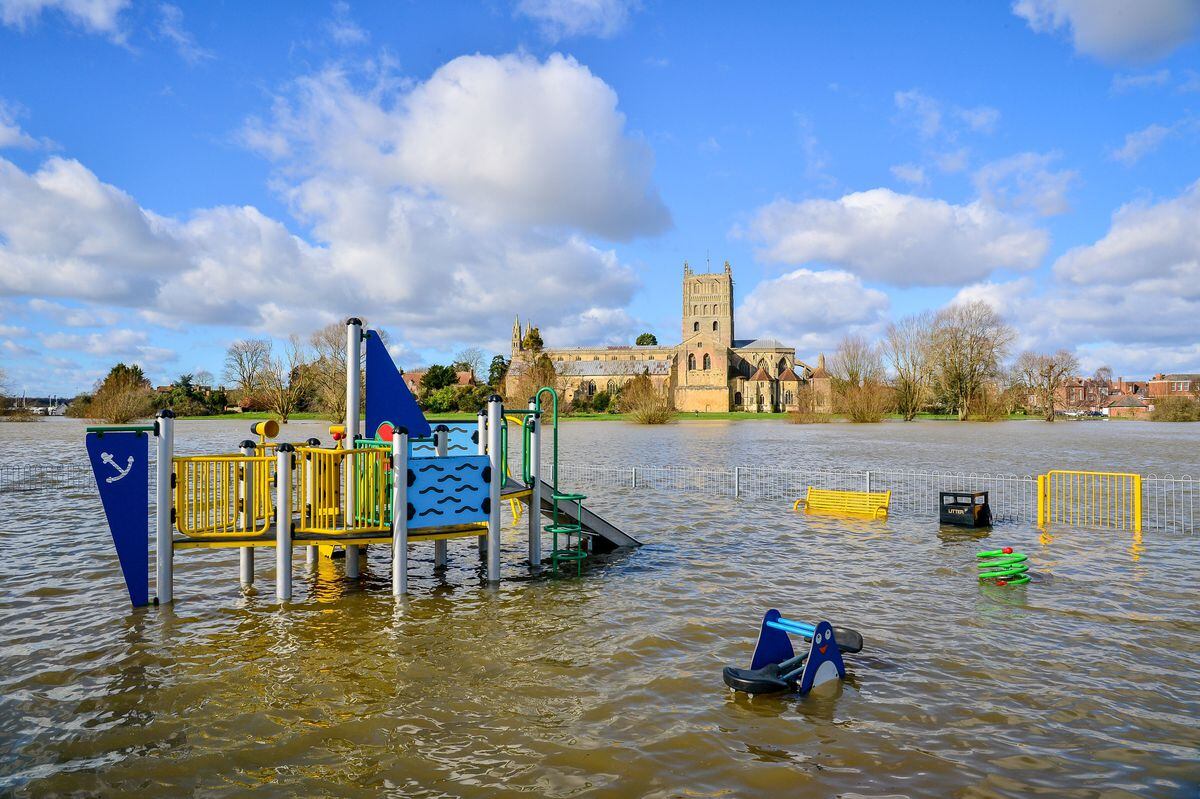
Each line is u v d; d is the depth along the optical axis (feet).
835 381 354.74
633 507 72.43
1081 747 22.09
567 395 412.57
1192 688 26.61
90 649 30.37
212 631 32.78
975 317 320.29
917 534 57.62
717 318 519.19
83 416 306.76
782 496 80.53
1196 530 59.31
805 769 20.77
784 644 28.27
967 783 20.03
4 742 22.26
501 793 19.47
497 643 31.45
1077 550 51.39
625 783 20.01
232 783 19.95
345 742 22.33
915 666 28.78
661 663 29.14
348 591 40.04
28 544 52.01
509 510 69.46
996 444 172.96
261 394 329.11
